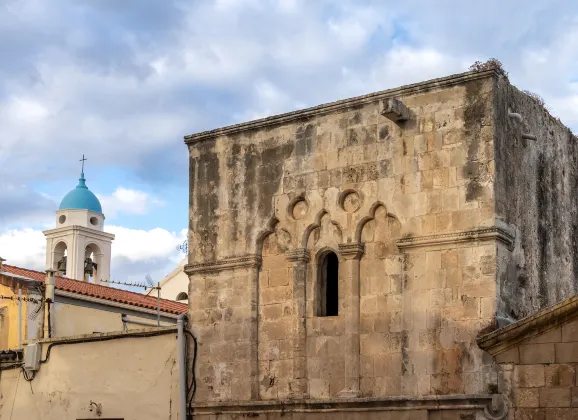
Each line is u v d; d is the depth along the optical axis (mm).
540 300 24984
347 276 25141
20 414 31625
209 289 27766
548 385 21609
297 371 25562
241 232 27344
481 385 22484
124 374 29094
